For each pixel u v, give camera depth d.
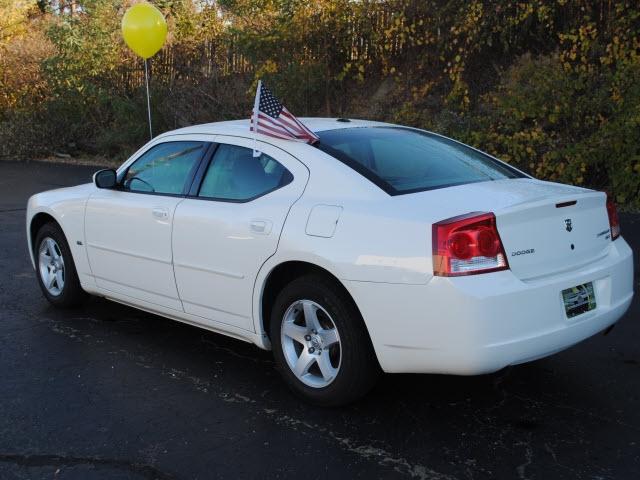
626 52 10.32
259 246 4.09
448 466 3.39
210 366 4.71
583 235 3.89
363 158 4.18
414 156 4.38
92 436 3.74
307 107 14.95
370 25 13.92
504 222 3.51
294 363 4.10
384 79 14.21
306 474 3.34
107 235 5.21
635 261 7.13
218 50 16.59
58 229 5.77
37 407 4.09
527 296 3.47
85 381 4.46
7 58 19.36
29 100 18.92
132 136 16.92
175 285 4.72
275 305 4.12
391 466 3.40
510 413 3.94
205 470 3.39
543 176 10.31
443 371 3.51
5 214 10.64
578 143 10.02
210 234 4.39
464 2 12.36
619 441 3.60
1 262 7.59
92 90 17.45
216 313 4.50
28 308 5.98
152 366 4.71
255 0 15.53
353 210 3.78
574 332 3.68
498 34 12.27
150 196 4.95
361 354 3.77
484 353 3.39
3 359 4.84
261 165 4.38
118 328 5.47
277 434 3.74
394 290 3.52
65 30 17.72
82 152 18.59
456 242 3.40
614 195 9.78
